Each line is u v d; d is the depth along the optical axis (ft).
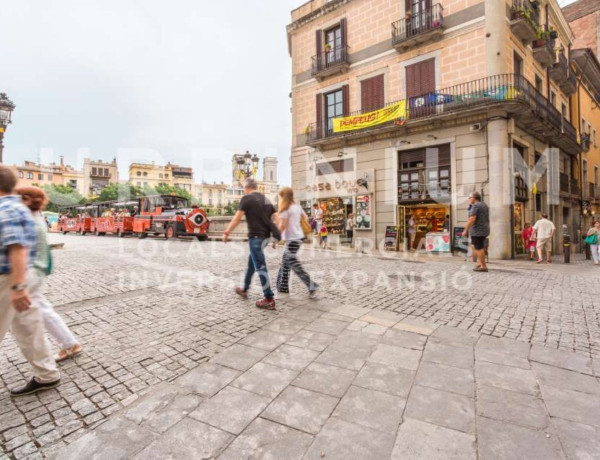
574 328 12.32
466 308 14.78
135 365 9.32
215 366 9.25
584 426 6.67
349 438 6.33
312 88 59.67
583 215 70.08
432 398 7.68
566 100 64.75
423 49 46.19
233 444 6.20
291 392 7.93
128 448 6.13
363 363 9.39
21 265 7.06
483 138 40.73
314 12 58.23
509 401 7.55
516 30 43.14
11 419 7.02
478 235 25.54
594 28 79.56
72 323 12.62
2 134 39.55
